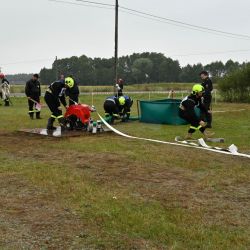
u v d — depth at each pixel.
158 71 97.69
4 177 7.42
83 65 88.75
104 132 13.23
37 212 5.64
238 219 5.51
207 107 14.53
